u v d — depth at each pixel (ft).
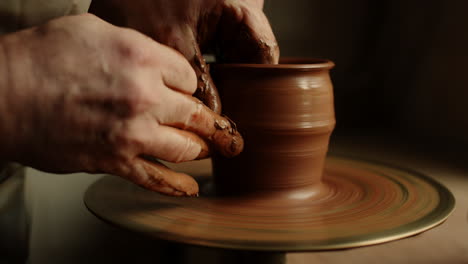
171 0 2.42
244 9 2.49
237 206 2.47
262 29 2.51
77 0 2.95
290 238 2.23
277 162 2.51
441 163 4.63
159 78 2.20
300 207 2.47
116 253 3.65
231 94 2.50
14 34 2.21
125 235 3.66
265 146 2.50
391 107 6.44
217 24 2.51
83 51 2.17
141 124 2.18
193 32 2.44
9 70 2.14
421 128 5.82
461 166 4.53
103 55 2.16
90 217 3.52
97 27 2.20
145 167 2.24
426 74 5.81
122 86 2.15
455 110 5.34
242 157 2.52
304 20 6.20
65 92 2.15
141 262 3.74
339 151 5.08
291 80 2.49
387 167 2.84
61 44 2.17
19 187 2.85
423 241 3.38
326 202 2.52
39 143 2.18
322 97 2.55
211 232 2.27
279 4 6.00
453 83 5.39
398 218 2.37
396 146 5.32
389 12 6.47
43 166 2.22
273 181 2.53
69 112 2.16
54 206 3.35
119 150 2.19
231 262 2.63
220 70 2.52
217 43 2.58
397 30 6.33
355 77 6.64
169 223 2.33
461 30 5.32
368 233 2.26
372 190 2.61
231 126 2.38
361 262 3.24
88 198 2.52
